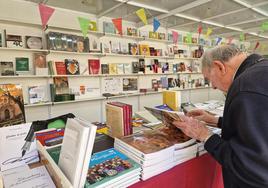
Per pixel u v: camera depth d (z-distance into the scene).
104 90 3.93
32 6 3.04
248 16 4.07
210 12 3.73
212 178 1.10
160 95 4.82
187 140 0.95
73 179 0.63
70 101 3.31
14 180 0.75
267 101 0.60
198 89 5.87
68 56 3.43
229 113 0.71
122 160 0.82
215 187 1.13
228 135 0.75
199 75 5.64
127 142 0.91
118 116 1.11
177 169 0.88
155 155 0.79
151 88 4.57
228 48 0.87
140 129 1.25
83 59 3.61
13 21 2.74
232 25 4.81
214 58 0.88
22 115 1.18
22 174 0.79
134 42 4.24
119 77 4.12
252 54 0.81
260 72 0.66
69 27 3.34
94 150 0.98
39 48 3.04
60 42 3.12
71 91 3.49
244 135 0.62
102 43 3.69
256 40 6.97
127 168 0.75
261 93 0.61
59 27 3.14
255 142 0.59
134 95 4.32
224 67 0.86
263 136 0.59
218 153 0.73
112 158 0.84
